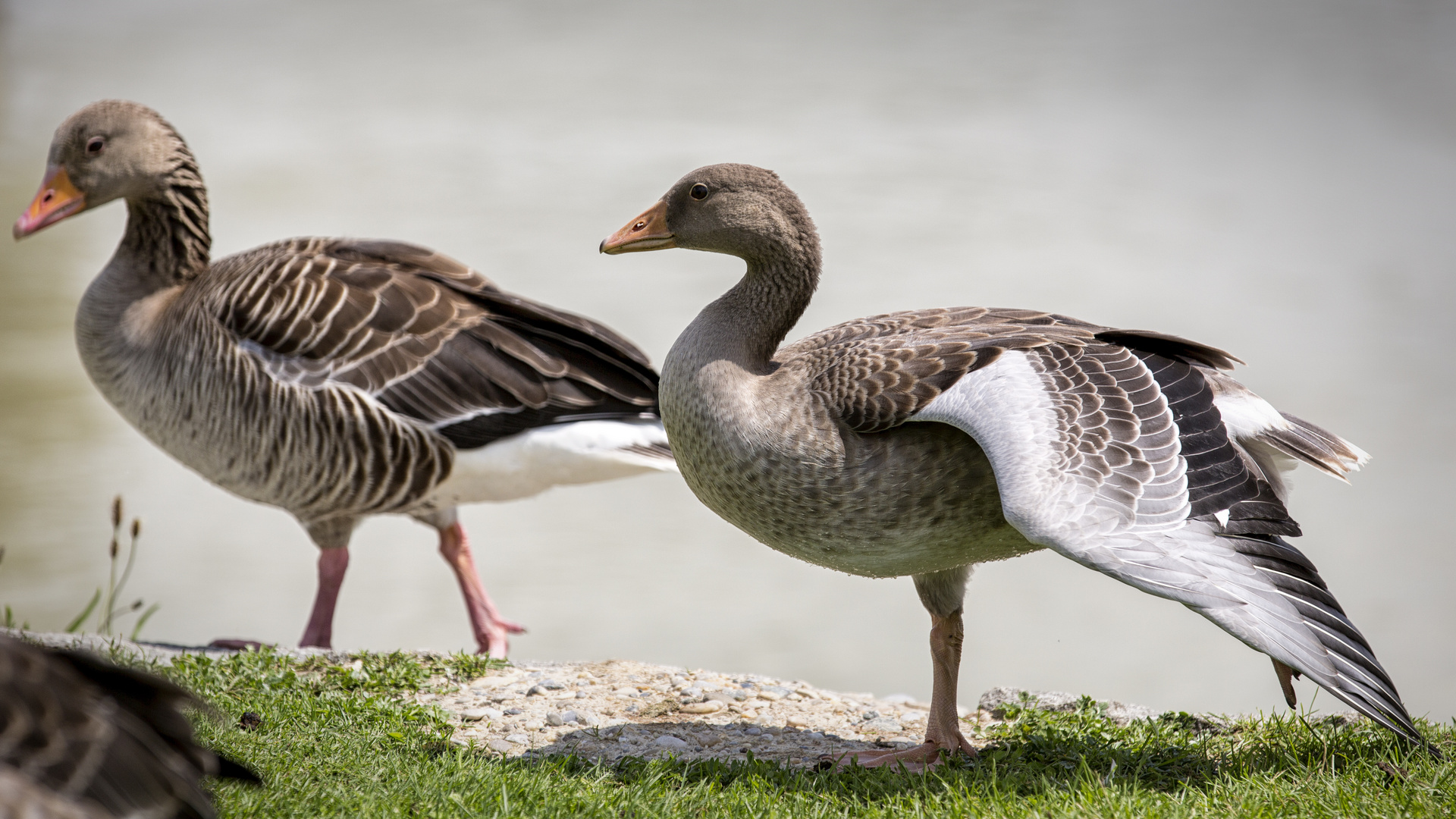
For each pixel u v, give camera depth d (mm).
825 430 7938
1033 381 7531
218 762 5641
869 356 8117
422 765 7664
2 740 4656
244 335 12320
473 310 12734
